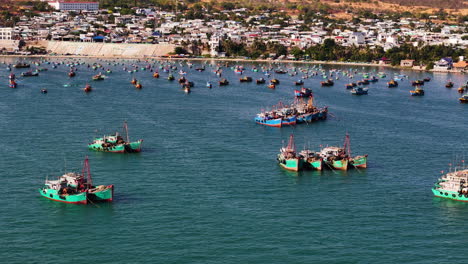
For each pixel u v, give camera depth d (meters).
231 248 193.00
